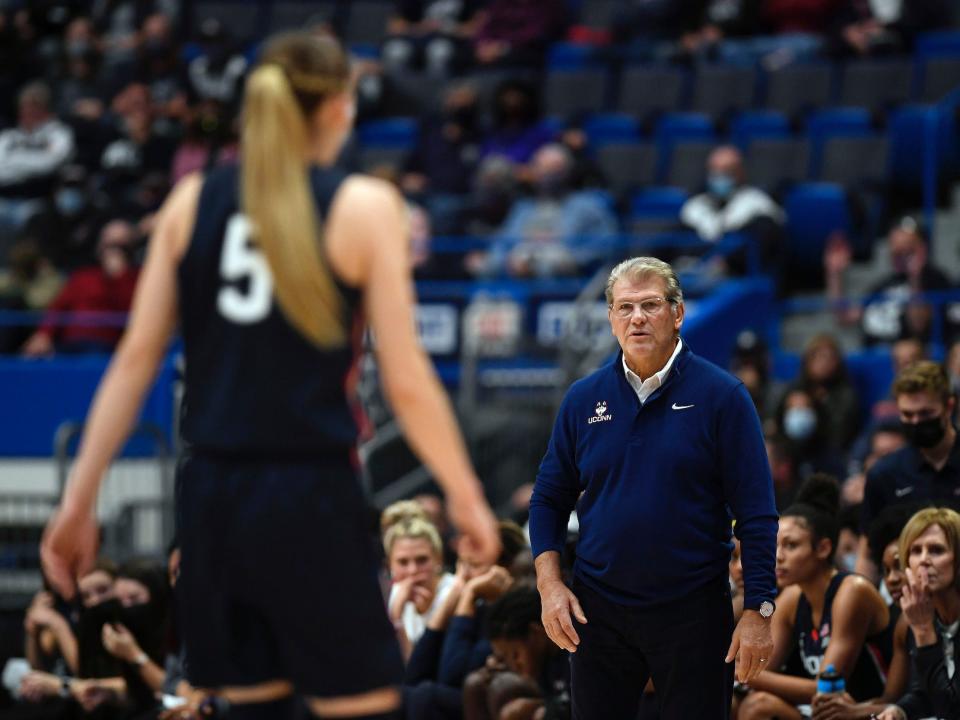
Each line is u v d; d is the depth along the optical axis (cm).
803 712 1848
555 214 4422
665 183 4806
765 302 3897
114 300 4275
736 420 1456
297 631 970
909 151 4662
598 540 1486
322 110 996
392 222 975
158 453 3703
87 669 2156
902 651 1830
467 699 1920
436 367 4006
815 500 1948
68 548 970
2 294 4428
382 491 3584
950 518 1722
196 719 1744
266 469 967
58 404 3866
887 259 4431
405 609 2211
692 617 1458
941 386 2020
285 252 950
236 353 966
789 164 4672
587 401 1517
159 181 4903
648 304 1466
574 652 1530
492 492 3572
